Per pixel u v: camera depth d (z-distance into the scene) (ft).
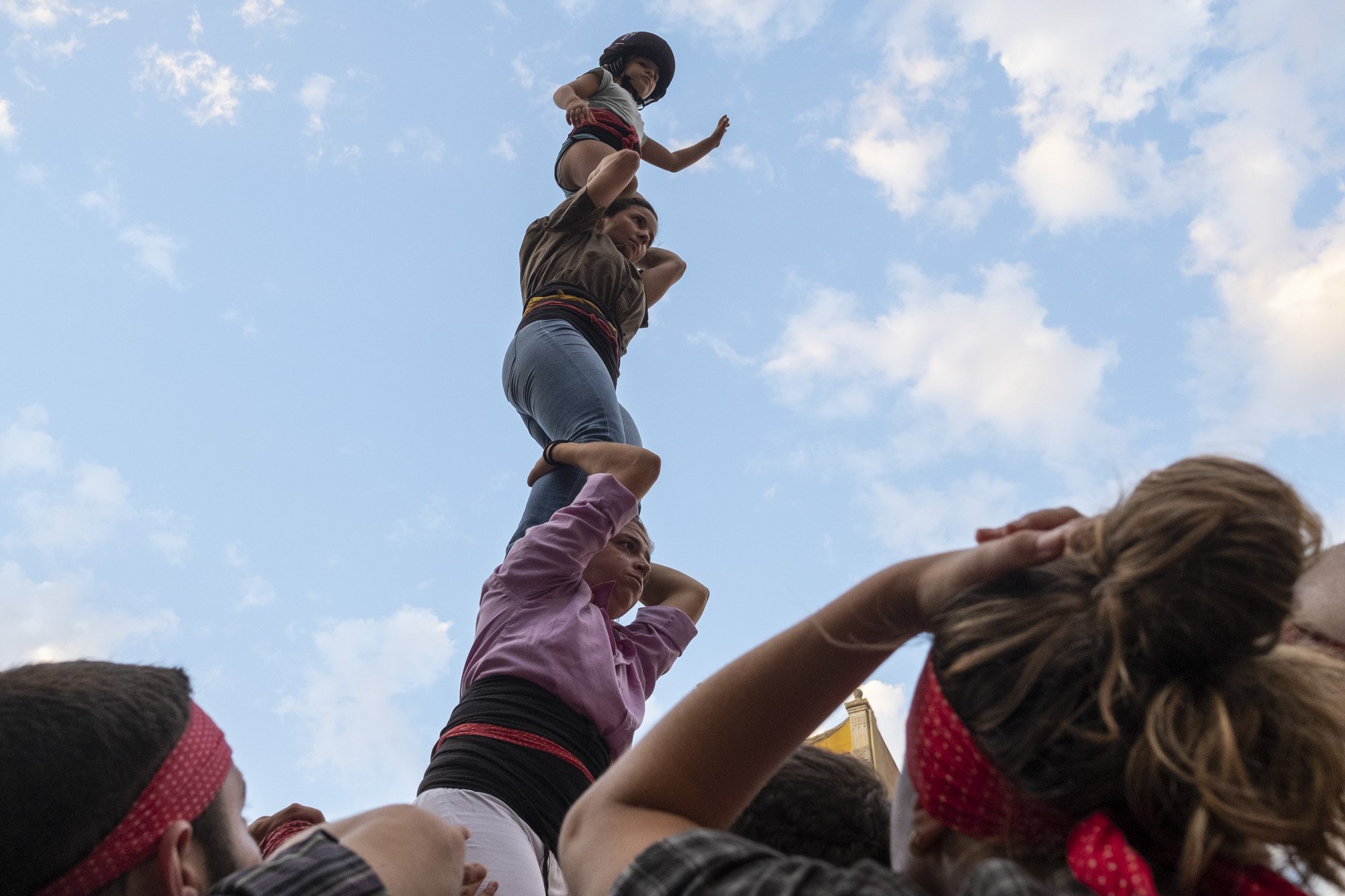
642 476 11.13
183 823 4.10
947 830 3.56
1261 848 3.26
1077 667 3.24
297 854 4.03
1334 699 3.26
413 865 4.52
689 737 4.06
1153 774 3.14
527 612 9.70
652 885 3.49
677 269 16.40
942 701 3.46
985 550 3.58
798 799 5.41
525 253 14.65
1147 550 3.18
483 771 8.61
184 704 4.40
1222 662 3.23
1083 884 3.23
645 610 11.49
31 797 3.84
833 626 3.92
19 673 4.16
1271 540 3.10
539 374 12.87
